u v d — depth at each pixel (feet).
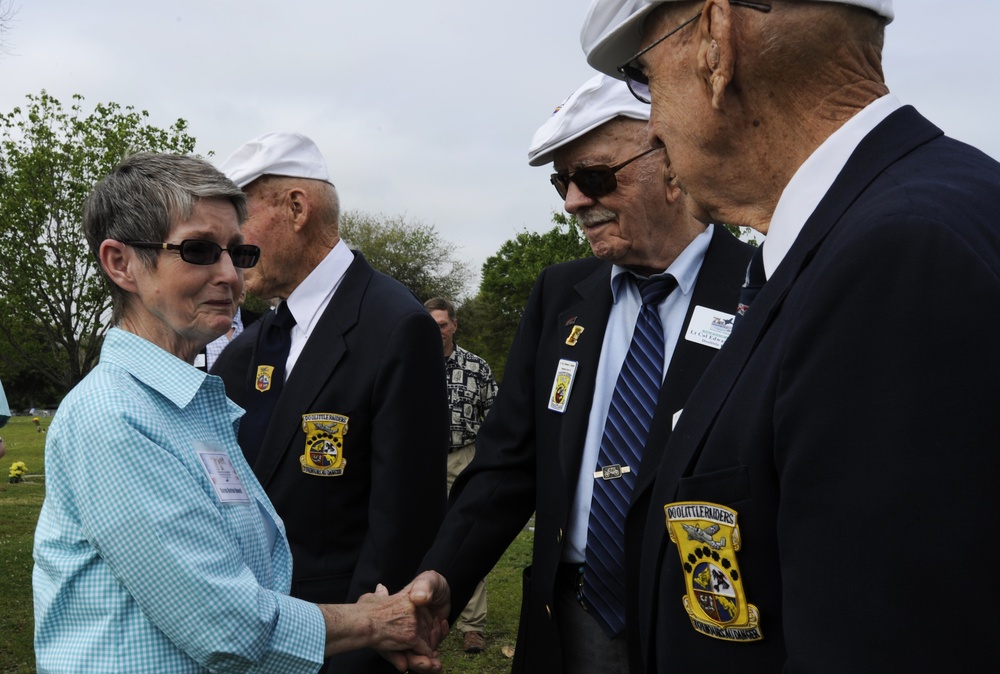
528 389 7.92
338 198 9.36
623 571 6.61
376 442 8.16
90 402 5.02
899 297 2.89
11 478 45.52
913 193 3.18
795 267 3.60
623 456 6.72
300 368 8.61
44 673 5.01
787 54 3.71
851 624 2.79
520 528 7.92
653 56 4.22
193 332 5.83
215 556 4.98
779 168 3.92
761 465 3.49
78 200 57.16
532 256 135.95
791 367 3.16
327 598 8.21
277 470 8.45
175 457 5.10
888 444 2.79
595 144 7.01
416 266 157.17
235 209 6.09
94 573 4.94
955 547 2.66
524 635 7.30
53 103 57.98
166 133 60.85
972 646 2.63
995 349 2.74
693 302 6.75
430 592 6.86
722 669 3.80
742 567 3.62
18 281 57.26
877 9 3.68
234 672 5.01
